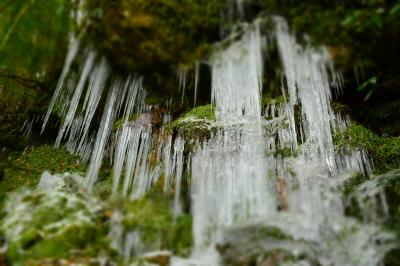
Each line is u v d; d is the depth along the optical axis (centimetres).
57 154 308
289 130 287
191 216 250
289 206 244
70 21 333
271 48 351
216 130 282
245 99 318
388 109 327
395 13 313
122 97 336
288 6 356
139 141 299
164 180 271
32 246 213
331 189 249
